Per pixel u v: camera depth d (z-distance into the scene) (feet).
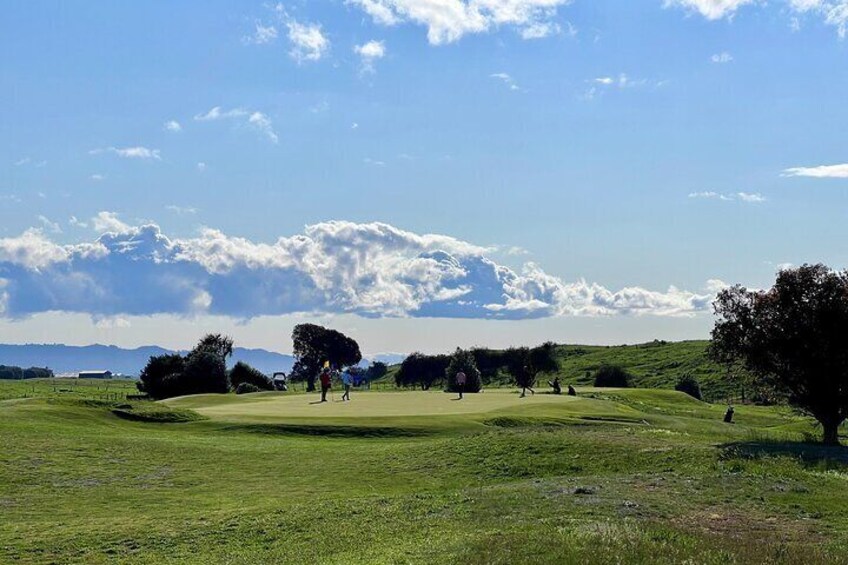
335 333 470.39
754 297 117.60
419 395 214.90
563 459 96.43
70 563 59.57
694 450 95.30
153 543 63.52
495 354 384.88
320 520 67.31
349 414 146.72
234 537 64.39
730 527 59.31
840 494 71.67
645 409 199.62
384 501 73.51
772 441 110.42
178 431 130.82
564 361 464.24
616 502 66.95
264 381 313.32
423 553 52.54
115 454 100.83
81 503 79.77
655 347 487.20
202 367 270.87
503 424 137.90
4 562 59.88
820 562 48.47
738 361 120.67
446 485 89.35
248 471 96.27
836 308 111.14
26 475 88.79
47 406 135.33
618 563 46.91
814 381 113.39
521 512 64.49
